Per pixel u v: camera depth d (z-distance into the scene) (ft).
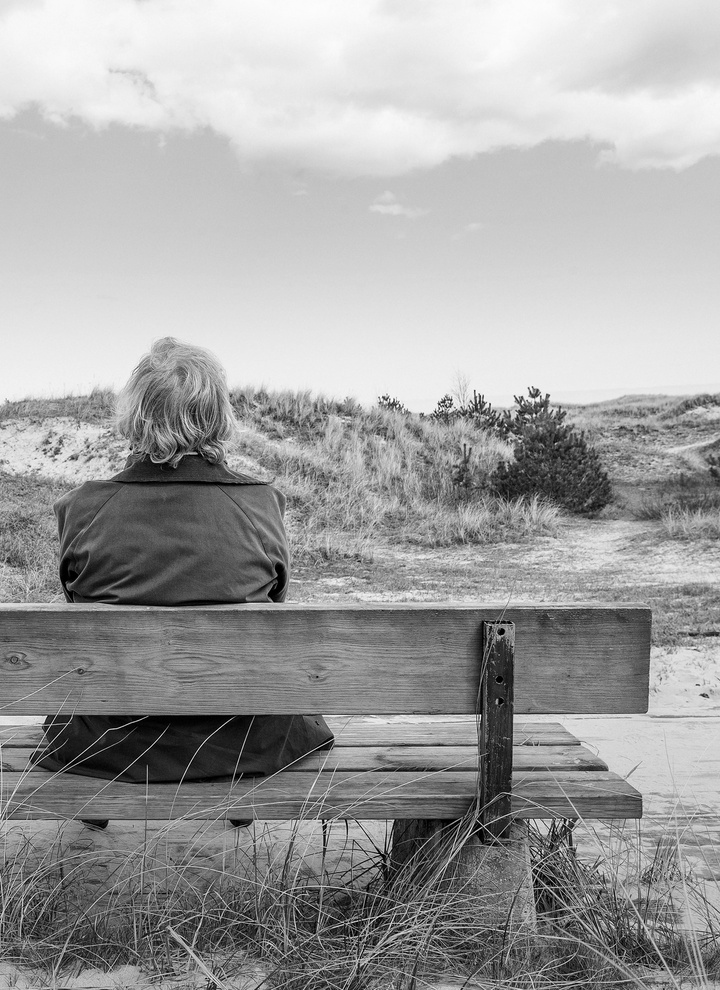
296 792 6.93
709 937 7.03
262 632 6.60
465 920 6.75
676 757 12.94
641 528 41.75
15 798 6.79
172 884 7.13
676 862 8.22
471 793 7.04
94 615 6.55
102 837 7.76
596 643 6.67
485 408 62.80
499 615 6.66
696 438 71.20
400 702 6.70
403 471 49.55
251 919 6.84
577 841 9.64
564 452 46.80
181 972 6.26
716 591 28.14
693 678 18.08
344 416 57.21
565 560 35.58
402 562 35.09
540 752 8.03
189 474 7.59
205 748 7.16
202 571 7.29
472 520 41.37
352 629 6.63
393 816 6.94
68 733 7.45
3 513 36.91
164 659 6.59
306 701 6.66
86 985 6.08
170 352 7.93
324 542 36.86
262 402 57.06
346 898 7.47
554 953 6.78
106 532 7.38
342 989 6.06
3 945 6.41
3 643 6.56
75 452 47.80
